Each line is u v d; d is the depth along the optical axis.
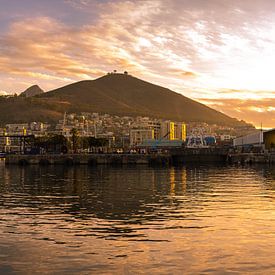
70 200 57.38
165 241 31.55
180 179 96.75
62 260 26.94
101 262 26.44
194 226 37.06
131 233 34.41
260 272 24.52
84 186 79.44
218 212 44.91
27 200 57.88
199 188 73.56
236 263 26.12
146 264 26.00
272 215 42.62
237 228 36.00
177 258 27.17
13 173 128.38
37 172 133.38
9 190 73.00
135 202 54.50
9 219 41.56
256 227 36.38
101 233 34.50
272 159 191.12
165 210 46.81
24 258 27.45
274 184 81.19
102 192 67.62
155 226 37.25
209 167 159.50
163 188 74.06
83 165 188.75
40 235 33.91
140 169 148.25
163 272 24.56
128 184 83.31
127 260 26.83
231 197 59.12
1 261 26.86
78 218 41.91
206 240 31.75
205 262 26.34
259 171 129.12
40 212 46.28
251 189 70.88
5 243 31.25
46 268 25.45
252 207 48.56
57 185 82.56
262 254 27.98
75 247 29.98
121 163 198.12
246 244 30.50
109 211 46.53
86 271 24.84
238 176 106.12
